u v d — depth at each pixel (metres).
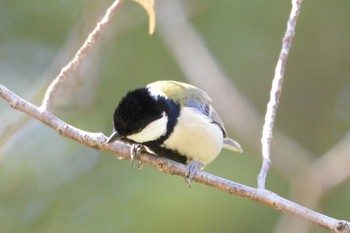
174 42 13.08
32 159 12.95
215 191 11.70
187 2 13.39
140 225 11.75
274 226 11.54
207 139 7.79
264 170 6.64
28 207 12.63
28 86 13.26
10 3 13.48
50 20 13.45
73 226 12.25
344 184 12.44
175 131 7.69
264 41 13.41
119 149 7.20
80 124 12.44
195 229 11.53
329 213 12.30
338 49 13.85
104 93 12.84
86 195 12.60
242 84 13.45
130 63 13.18
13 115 10.61
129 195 12.16
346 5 13.73
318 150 13.76
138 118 7.50
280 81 7.17
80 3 13.36
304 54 13.93
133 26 13.33
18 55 13.45
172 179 11.89
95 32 6.78
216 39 13.43
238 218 11.57
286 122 13.91
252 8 13.27
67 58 10.92
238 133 12.52
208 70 12.72
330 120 13.85
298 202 11.48
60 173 12.90
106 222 12.09
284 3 13.26
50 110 6.83
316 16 13.76
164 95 7.79
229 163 12.04
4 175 12.74
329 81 13.95
